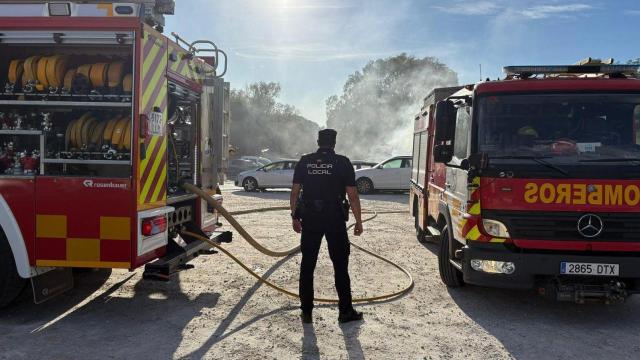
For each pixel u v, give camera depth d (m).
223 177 7.54
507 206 5.28
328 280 6.78
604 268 5.09
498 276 5.25
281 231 10.80
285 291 6.04
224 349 4.45
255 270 7.32
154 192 5.30
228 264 7.69
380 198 18.58
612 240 5.16
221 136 7.18
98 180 4.88
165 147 5.56
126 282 6.61
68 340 4.62
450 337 4.85
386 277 7.07
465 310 5.70
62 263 4.92
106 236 4.89
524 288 5.23
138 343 4.57
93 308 5.55
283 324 5.11
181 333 4.82
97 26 4.89
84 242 4.91
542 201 5.22
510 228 5.27
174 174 6.50
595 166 5.21
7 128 5.13
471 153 5.50
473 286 6.66
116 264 4.89
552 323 5.32
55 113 5.35
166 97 5.56
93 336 4.73
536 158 5.32
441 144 6.15
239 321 5.18
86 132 5.14
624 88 5.47
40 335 4.74
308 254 5.16
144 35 4.97
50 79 5.10
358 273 7.26
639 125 5.39
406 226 11.78
